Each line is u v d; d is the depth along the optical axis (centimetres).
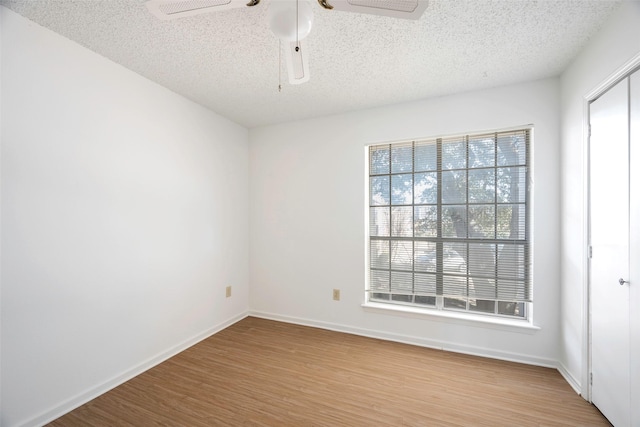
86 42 176
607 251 160
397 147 274
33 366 157
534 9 147
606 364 161
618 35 146
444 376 207
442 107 251
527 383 197
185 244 255
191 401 180
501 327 231
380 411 170
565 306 205
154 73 214
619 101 150
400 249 272
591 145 175
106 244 193
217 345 259
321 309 301
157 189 230
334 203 296
